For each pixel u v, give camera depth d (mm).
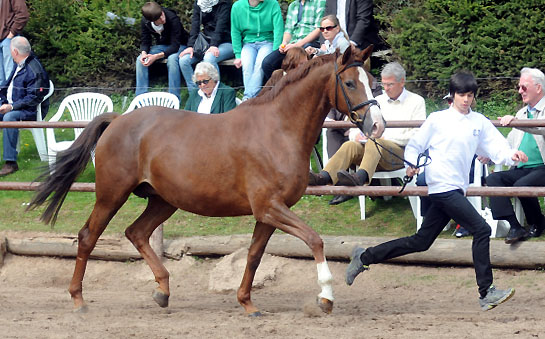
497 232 10250
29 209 8930
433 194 7973
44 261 11039
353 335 6898
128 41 16672
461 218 7867
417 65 14344
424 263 9938
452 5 14305
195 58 14680
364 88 7590
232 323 7578
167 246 10750
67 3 17531
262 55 13648
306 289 9891
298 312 8430
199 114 8344
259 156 7770
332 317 7789
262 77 13648
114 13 17078
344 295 9508
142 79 15156
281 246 10320
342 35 11648
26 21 15516
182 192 8148
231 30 14008
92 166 14133
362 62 7699
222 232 11102
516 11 13867
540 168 9867
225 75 16047
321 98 7793
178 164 8125
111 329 7285
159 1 16859
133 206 12281
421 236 8141
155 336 6992
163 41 15180
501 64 13961
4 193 13227
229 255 10383
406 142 10656
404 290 9531
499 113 13867
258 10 13711
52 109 16812
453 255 9734
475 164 10461
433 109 14219
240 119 8016
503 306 8602
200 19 14609
